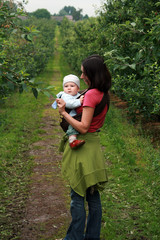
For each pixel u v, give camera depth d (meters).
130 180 4.12
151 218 3.09
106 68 2.24
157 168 4.39
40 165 4.91
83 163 2.18
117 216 3.19
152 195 3.65
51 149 5.87
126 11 8.26
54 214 3.27
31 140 6.41
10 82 2.64
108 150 5.54
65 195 3.79
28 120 8.20
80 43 20.03
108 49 9.32
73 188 2.21
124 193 3.76
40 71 23.33
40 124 7.94
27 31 2.98
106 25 10.03
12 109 9.51
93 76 2.17
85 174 2.17
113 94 12.57
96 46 11.71
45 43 29.06
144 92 6.09
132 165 4.75
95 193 2.39
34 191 3.89
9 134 6.65
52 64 33.44
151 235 2.83
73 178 2.22
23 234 2.85
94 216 2.39
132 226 2.97
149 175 4.27
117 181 4.11
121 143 5.71
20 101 11.02
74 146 2.17
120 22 8.71
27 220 3.13
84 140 2.17
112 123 7.36
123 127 7.07
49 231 2.91
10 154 5.28
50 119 8.62
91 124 2.22
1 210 3.32
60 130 7.45
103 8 9.91
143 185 3.96
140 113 6.96
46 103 11.08
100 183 2.27
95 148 2.25
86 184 2.17
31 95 12.47
